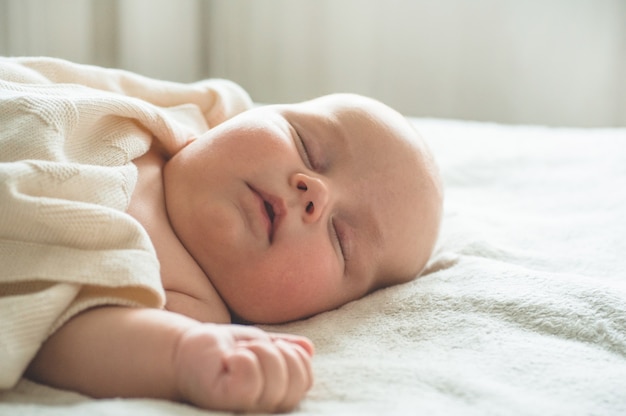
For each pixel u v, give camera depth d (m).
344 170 1.05
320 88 2.48
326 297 1.00
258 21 2.45
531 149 1.72
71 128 0.90
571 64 2.39
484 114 2.46
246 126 1.02
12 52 2.17
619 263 1.14
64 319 0.72
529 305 0.92
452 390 0.73
